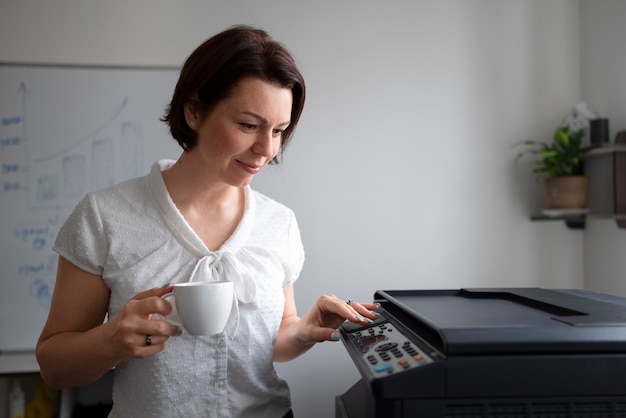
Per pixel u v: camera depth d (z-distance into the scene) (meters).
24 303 1.78
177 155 1.85
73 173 1.81
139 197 0.84
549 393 0.57
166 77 1.85
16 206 1.79
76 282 0.80
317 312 0.91
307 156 1.88
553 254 1.95
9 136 1.79
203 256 0.83
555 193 1.80
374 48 1.91
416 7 1.93
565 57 1.96
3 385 1.84
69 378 0.77
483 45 1.94
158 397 0.80
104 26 1.83
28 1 1.81
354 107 1.90
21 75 1.80
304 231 1.88
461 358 0.57
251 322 0.85
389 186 1.91
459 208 1.92
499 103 1.94
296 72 0.76
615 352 0.58
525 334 0.58
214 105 0.73
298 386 1.86
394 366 0.59
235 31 0.75
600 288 1.86
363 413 0.73
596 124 1.73
